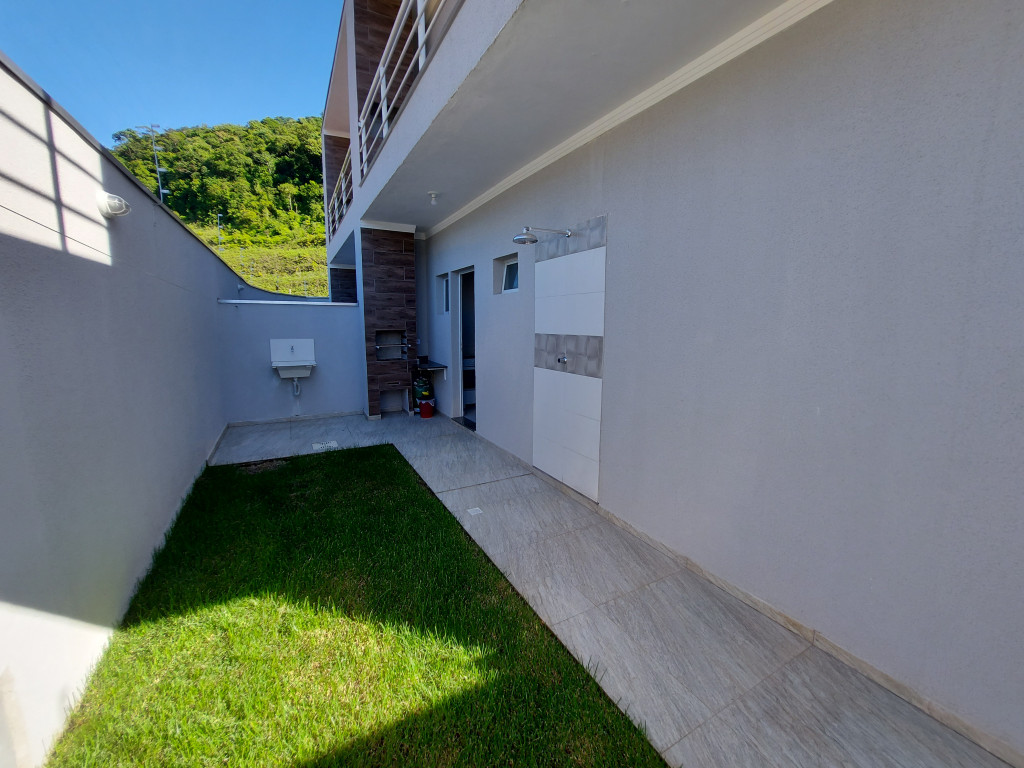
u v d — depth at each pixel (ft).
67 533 5.49
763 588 7.04
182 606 7.04
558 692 5.55
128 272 8.44
